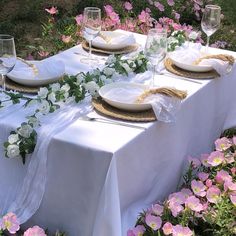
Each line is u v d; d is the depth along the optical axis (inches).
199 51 111.7
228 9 263.4
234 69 114.3
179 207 83.5
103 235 73.0
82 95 83.4
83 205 75.5
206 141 108.3
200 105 98.8
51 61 95.3
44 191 77.2
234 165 101.9
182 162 96.4
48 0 234.2
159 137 83.4
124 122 79.1
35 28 211.8
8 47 81.0
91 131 76.4
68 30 148.5
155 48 87.0
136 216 81.2
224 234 85.0
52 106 79.6
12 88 87.4
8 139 74.7
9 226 75.4
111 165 71.1
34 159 75.2
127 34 128.3
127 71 97.1
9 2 227.8
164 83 97.2
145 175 82.5
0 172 79.8
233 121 120.5
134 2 209.6
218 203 88.4
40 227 80.1
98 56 110.0
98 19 101.9
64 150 73.8
